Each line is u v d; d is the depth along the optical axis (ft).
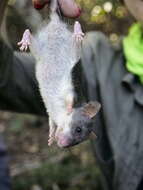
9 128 6.68
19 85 2.73
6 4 1.93
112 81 2.86
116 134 2.75
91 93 2.82
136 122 2.75
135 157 2.69
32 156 5.62
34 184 4.97
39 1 1.51
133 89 2.80
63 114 1.50
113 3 4.95
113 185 2.79
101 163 2.80
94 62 2.88
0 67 2.60
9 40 1.67
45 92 1.50
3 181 3.13
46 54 1.50
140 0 2.56
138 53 2.85
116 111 2.79
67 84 1.49
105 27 5.45
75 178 4.98
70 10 1.49
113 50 3.00
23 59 2.68
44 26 1.52
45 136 6.37
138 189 2.70
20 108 2.86
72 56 1.49
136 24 3.01
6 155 3.22
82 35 1.46
